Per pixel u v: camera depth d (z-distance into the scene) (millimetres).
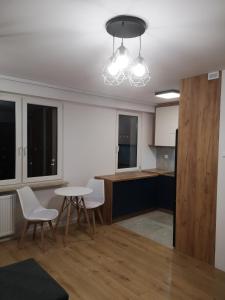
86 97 4152
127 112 5059
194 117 2980
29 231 3705
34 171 3773
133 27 1677
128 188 4484
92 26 1778
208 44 2070
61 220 4023
